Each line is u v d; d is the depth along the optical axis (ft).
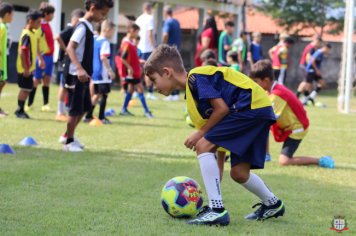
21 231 8.94
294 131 17.67
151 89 47.55
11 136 20.36
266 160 19.02
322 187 14.33
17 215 9.96
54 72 53.57
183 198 10.30
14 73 54.75
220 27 97.30
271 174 16.10
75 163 15.90
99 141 21.08
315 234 9.63
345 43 42.57
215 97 9.63
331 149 22.49
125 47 30.45
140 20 40.60
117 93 50.03
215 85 10.00
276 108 17.35
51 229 9.16
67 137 18.40
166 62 10.19
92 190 12.51
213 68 10.19
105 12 19.04
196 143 10.12
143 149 19.69
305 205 12.09
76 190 12.39
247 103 9.88
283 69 50.21
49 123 25.09
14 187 12.31
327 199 12.80
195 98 10.15
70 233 8.98
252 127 9.92
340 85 45.80
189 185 10.60
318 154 20.98
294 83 79.46
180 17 106.93
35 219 9.76
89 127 25.48
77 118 19.20
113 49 59.62
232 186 13.93
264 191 10.46
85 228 9.34
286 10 96.73
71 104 18.13
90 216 10.19
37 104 34.09
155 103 42.60
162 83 10.32
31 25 25.67
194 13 108.47
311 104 51.08
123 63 30.76
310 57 48.91
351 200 12.78
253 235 9.35
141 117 31.35
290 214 11.23
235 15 77.77
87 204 11.16
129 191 12.62
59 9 51.80
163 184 13.69
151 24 40.27
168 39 42.73
